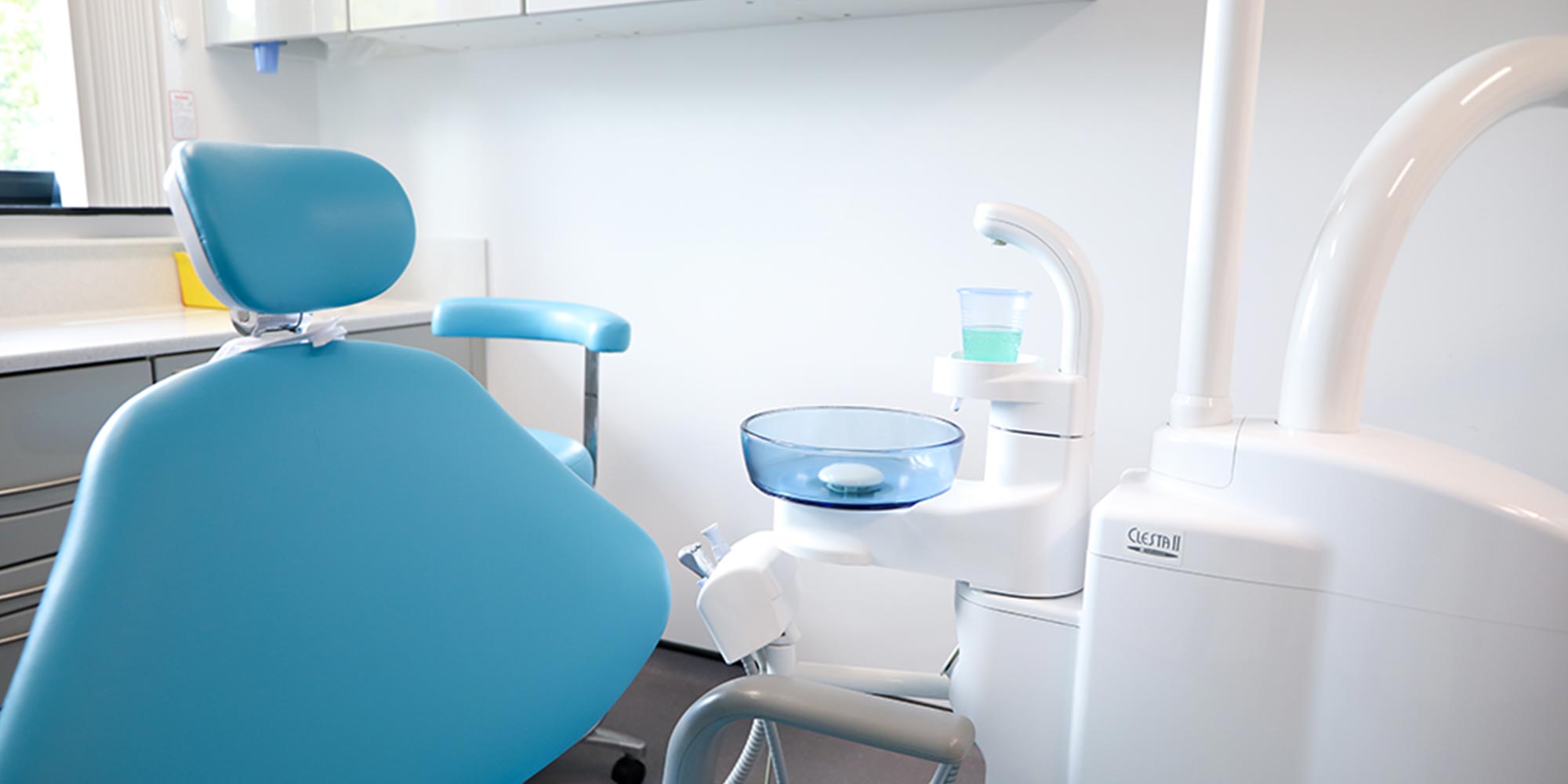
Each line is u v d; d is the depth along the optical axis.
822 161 2.07
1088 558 1.01
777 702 0.70
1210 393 1.05
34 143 2.36
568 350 2.46
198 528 0.68
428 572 0.79
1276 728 0.94
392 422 0.83
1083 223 1.84
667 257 2.28
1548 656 0.82
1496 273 1.57
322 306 0.81
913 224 2.00
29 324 2.06
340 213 0.81
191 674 0.64
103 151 2.35
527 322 1.75
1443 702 0.86
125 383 1.76
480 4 2.03
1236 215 1.02
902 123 1.98
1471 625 0.84
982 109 1.90
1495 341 1.58
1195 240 1.04
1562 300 1.53
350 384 0.82
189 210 0.72
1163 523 0.96
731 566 1.14
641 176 2.28
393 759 0.72
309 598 0.71
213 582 0.67
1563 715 0.82
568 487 0.94
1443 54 1.55
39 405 1.63
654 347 2.33
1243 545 0.93
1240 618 0.94
